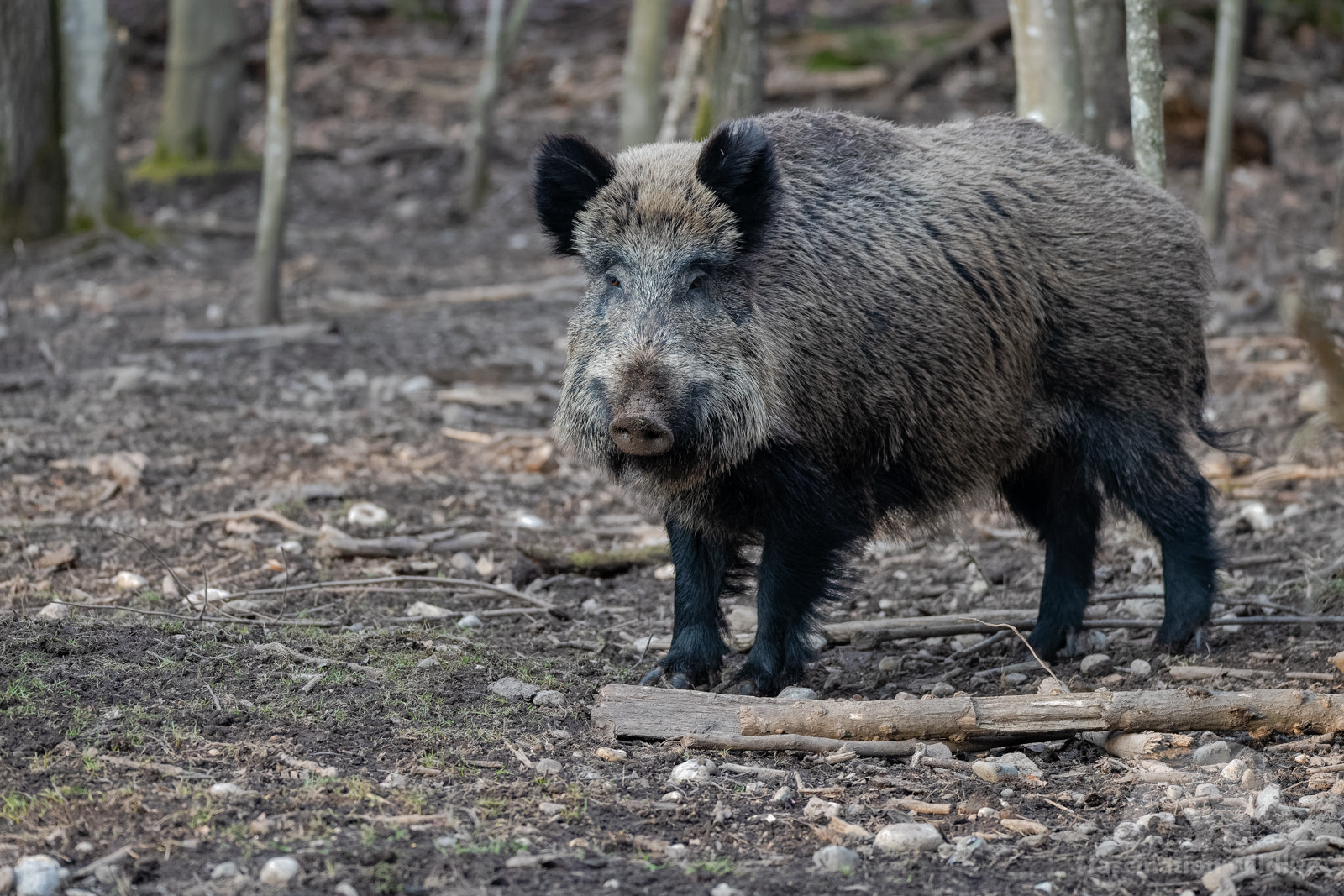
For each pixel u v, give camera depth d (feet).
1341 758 25.70
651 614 37.14
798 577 30.12
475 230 104.99
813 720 26.35
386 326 74.28
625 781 24.56
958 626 35.29
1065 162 33.94
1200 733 26.50
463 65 148.36
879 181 31.48
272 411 57.47
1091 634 35.14
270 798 22.71
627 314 27.48
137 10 152.87
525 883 20.40
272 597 36.47
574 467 52.03
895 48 136.56
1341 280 72.79
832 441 29.91
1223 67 81.71
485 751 25.59
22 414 55.21
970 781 25.16
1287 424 53.83
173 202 109.70
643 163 28.96
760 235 28.27
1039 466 34.76
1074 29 42.78
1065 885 21.13
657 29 92.84
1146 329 32.81
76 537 41.47
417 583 38.73
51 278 83.25
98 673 28.17
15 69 84.89
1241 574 39.19
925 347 30.63
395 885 20.06
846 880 21.02
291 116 69.67
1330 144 109.70
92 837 21.08
